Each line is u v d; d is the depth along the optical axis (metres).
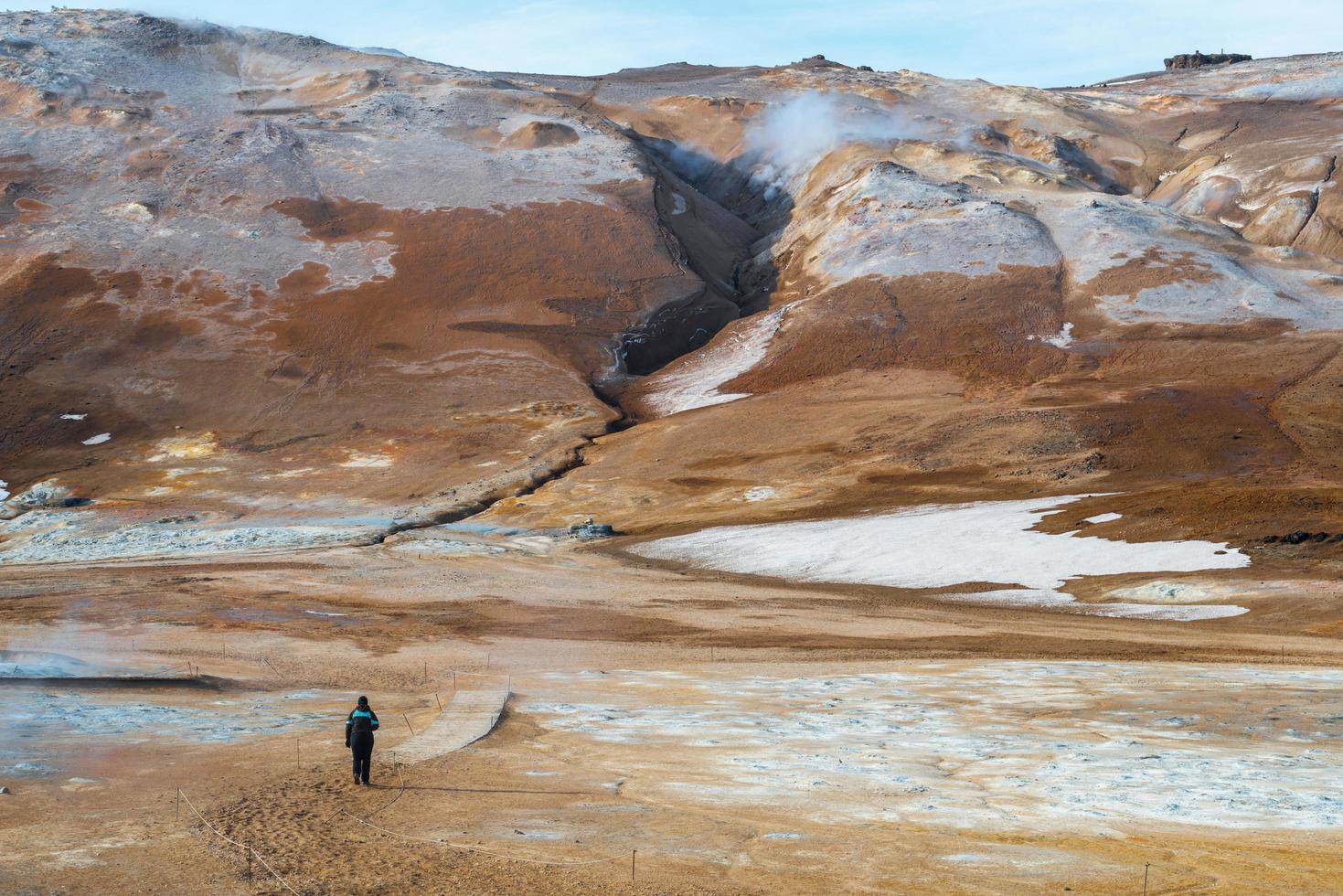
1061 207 140.62
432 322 121.25
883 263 127.50
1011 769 19.67
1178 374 94.81
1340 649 34.78
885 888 12.86
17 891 12.39
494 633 42.22
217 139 157.75
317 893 12.58
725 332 122.31
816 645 39.03
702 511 74.00
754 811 16.67
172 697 28.38
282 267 130.75
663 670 34.16
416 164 155.38
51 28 189.38
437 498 82.69
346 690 30.41
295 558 63.91
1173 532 52.84
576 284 129.12
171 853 14.05
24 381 108.50
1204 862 13.68
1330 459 70.25
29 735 21.77
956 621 43.34
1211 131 195.88
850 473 78.12
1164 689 27.89
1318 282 119.69
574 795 17.73
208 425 102.19
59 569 62.03
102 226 135.75
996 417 85.19
